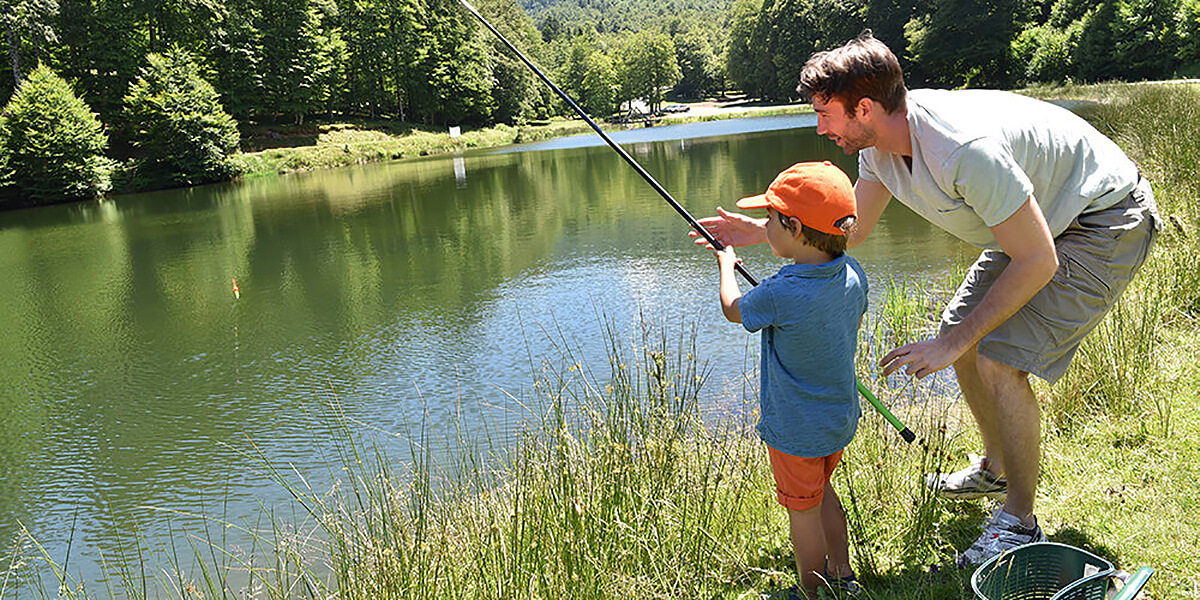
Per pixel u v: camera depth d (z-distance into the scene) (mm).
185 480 4840
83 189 24406
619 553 2357
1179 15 32906
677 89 91688
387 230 13258
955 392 3689
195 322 8430
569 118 65188
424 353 6723
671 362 5234
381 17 44844
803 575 2051
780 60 59375
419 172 24953
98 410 6137
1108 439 2740
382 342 7148
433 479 4105
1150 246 2023
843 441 1944
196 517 4348
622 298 7633
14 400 6492
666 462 2732
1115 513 2264
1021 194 1824
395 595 2332
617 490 2533
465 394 5668
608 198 14688
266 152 33219
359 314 8141
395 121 44812
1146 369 3098
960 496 2451
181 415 5898
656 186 2477
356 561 2574
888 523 2451
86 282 10930
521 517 2500
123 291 10195
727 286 2049
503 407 5262
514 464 2900
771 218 1892
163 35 35688
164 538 4176
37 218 20391
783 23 59219
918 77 45531
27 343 8117
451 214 14422
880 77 1870
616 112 70500
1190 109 7832
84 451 5406
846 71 1878
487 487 3053
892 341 4512
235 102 36031
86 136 24594
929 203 2000
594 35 113312
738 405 4250
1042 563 1856
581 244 10453
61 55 33719
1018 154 1912
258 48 37188
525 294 8211
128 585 3619
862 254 8227
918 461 2758
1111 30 35156
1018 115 1939
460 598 2305
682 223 11328
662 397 2973
